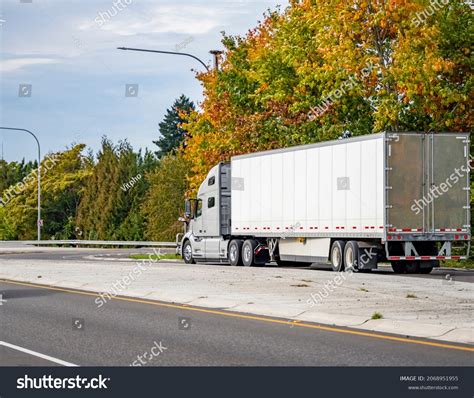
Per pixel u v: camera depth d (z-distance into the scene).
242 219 35.19
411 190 27.88
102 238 79.19
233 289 21.09
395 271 30.64
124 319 16.39
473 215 38.12
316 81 41.06
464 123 38.12
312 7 38.56
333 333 14.17
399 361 11.43
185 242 39.69
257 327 15.00
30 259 43.09
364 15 36.66
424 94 36.62
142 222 77.94
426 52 35.69
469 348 12.50
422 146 28.02
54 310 18.09
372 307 16.97
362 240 29.41
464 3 38.22
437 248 29.06
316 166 30.62
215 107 47.62
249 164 34.72
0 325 15.59
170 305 18.95
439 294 19.50
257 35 49.31
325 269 33.31
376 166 27.89
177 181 75.00
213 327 15.04
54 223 92.25
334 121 41.12
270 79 44.12
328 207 29.98
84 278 25.86
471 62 37.69
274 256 33.88
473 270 32.72
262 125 44.78
